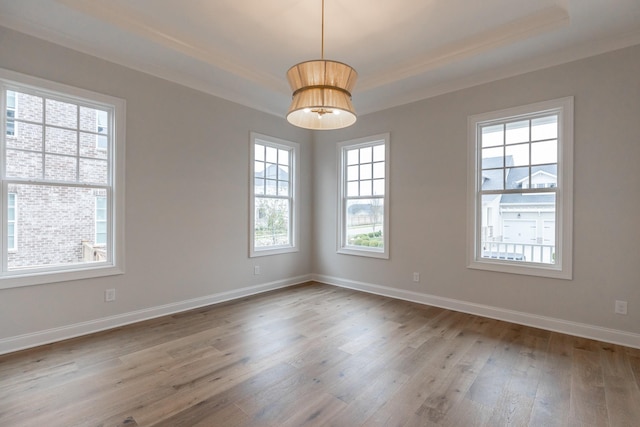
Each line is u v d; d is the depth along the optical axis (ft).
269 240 15.94
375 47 10.82
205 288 13.10
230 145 13.92
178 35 10.13
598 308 9.74
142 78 11.15
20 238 9.07
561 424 5.90
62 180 9.68
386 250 14.64
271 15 9.12
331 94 6.78
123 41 9.71
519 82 11.10
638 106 9.15
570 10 8.16
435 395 6.79
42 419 5.92
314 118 8.16
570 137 10.11
